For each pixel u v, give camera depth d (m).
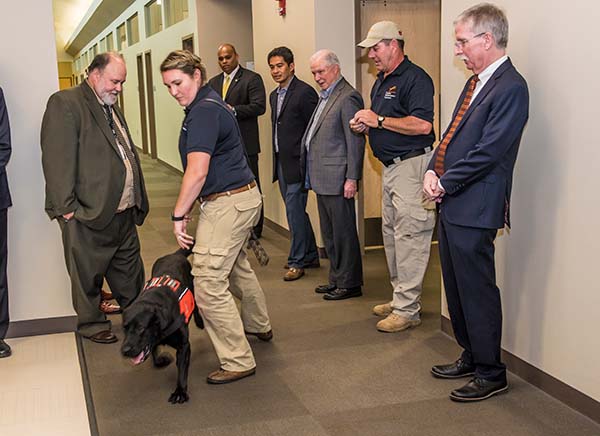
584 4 2.39
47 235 3.56
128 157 3.46
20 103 3.42
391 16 5.00
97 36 18.47
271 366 3.13
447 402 2.72
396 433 2.47
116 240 3.49
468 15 2.50
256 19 6.39
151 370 3.14
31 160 3.47
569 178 2.54
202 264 2.85
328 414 2.64
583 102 2.44
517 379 2.93
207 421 2.61
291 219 4.56
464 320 2.85
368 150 5.20
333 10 4.82
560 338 2.67
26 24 3.37
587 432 2.44
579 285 2.54
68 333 3.66
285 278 4.55
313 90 4.55
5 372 3.16
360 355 3.23
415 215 3.42
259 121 6.48
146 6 12.27
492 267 2.65
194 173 2.68
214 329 2.96
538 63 2.65
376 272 4.69
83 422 2.67
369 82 4.99
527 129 2.75
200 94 2.77
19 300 3.59
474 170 2.47
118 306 3.97
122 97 16.75
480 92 2.55
